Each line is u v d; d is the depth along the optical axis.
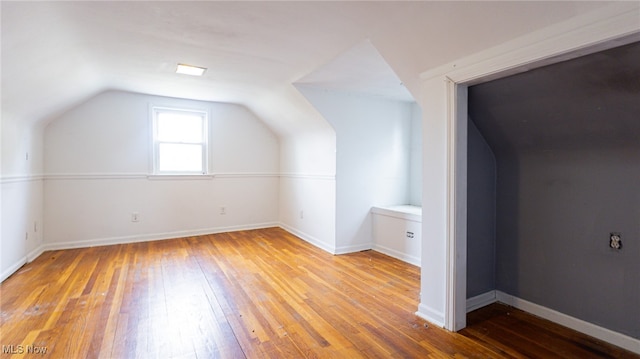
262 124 5.34
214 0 1.81
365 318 2.22
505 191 2.47
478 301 2.43
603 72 1.57
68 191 4.01
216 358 1.75
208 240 4.53
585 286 2.03
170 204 4.65
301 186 4.75
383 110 4.23
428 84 2.18
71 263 3.39
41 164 3.78
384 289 2.76
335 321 2.18
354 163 4.03
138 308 2.35
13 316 2.20
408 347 1.87
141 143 4.42
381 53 2.33
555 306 2.18
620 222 1.87
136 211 4.42
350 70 3.07
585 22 1.39
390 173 4.31
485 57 1.81
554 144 2.11
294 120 4.43
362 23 2.07
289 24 2.11
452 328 2.05
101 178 4.19
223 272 3.17
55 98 3.28
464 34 1.79
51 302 2.43
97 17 2.01
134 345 1.87
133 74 3.33
